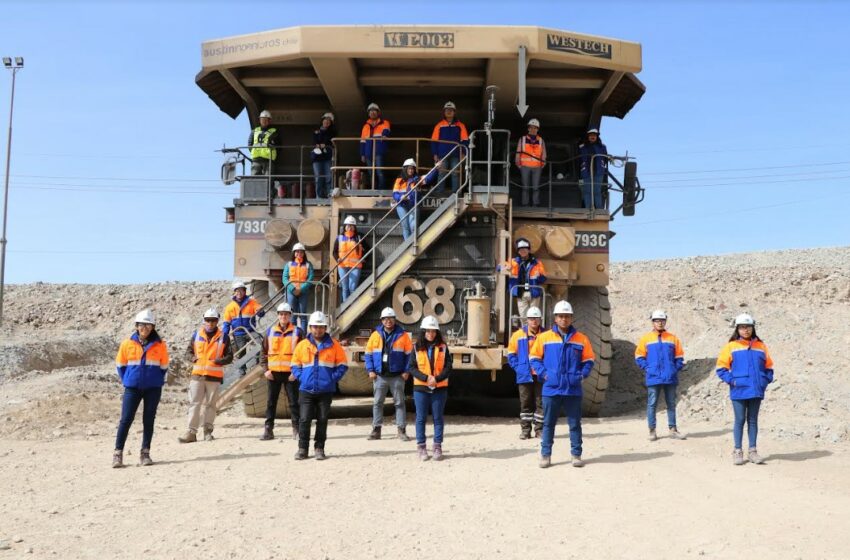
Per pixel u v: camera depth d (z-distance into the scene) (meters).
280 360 10.65
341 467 8.73
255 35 12.31
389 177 14.47
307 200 12.62
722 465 8.61
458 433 11.20
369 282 11.75
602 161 12.88
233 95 14.32
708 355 15.45
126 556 5.73
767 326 16.44
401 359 10.54
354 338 11.71
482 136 13.91
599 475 8.18
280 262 12.48
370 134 13.04
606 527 6.43
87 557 5.70
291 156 14.50
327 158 13.23
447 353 9.20
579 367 8.64
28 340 20.70
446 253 12.02
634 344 18.27
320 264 12.38
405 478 8.16
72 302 26.73
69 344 20.20
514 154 13.64
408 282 11.92
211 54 12.60
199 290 27.39
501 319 11.52
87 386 15.03
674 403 10.29
